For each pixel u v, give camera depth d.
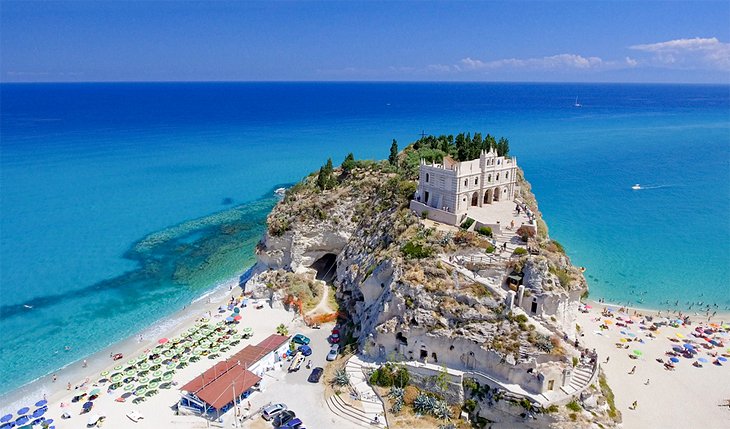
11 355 79.62
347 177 111.31
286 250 100.12
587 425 56.31
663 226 146.38
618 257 122.00
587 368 62.78
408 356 67.50
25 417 64.56
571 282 67.88
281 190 180.12
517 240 73.38
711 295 101.38
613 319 89.88
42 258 118.81
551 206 167.50
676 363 75.94
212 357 76.56
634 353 77.81
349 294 88.62
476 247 70.81
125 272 111.38
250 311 90.88
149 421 62.84
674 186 196.00
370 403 63.31
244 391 65.50
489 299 63.78
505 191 90.88
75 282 106.19
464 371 62.94
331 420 61.56
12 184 184.88
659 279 109.19
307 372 72.00
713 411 65.25
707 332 85.06
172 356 76.56
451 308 64.88
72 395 69.25
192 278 108.31
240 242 129.62
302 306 89.81
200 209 158.12
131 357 78.56
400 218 84.62
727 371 74.00
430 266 69.00
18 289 102.88
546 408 56.56
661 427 61.94
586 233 139.88
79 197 170.25
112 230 138.62
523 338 60.09
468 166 81.12
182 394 67.75
